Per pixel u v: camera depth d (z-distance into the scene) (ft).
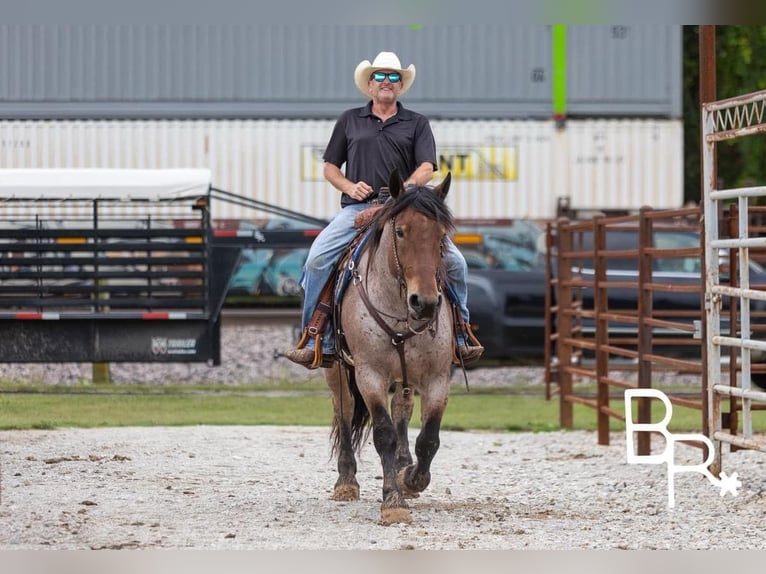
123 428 47.03
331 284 30.12
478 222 81.92
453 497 32.50
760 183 115.34
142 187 56.90
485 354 69.56
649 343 40.16
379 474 37.19
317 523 27.73
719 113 34.68
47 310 56.49
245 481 34.68
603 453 41.91
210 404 56.95
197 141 85.66
